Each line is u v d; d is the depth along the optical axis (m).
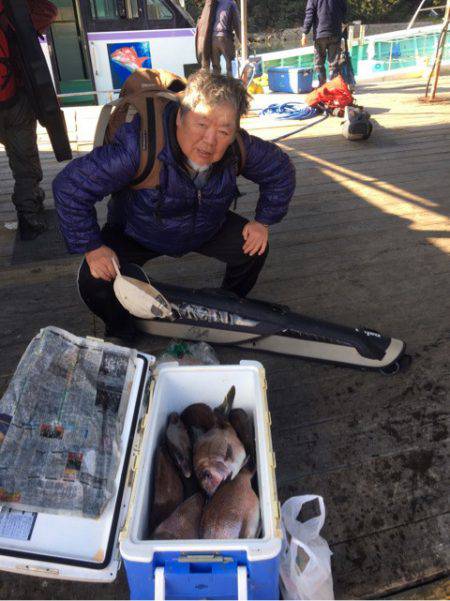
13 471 1.17
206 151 1.53
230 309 1.96
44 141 5.55
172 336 2.11
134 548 0.98
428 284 2.55
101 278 1.83
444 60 10.14
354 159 4.55
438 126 5.50
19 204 3.14
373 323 2.28
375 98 7.39
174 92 1.74
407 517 1.42
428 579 1.28
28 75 2.66
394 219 3.31
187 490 1.33
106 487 1.18
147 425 1.29
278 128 5.71
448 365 1.99
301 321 1.96
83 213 1.66
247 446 1.39
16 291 2.61
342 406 1.81
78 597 1.26
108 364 1.46
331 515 1.43
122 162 1.58
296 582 1.10
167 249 2.02
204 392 1.48
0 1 2.53
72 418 1.31
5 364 2.06
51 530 1.10
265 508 1.07
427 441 1.66
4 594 1.27
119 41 7.06
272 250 2.99
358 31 10.19
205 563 0.99
